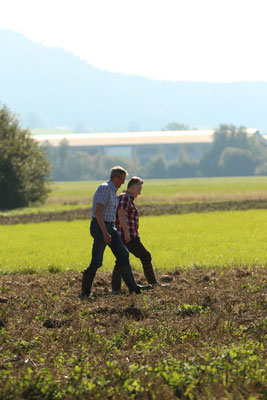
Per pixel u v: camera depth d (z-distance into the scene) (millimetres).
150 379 21016
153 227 90438
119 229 41094
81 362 23922
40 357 25203
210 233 78938
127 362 23953
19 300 37344
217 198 181000
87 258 56594
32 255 60094
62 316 32875
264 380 20547
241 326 29188
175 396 19953
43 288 42000
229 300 35344
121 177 38812
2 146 170750
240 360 22734
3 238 80000
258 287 38375
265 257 54062
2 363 24609
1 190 169875
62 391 20672
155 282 42125
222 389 20016
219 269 48844
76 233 86125
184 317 32375
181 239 71625
